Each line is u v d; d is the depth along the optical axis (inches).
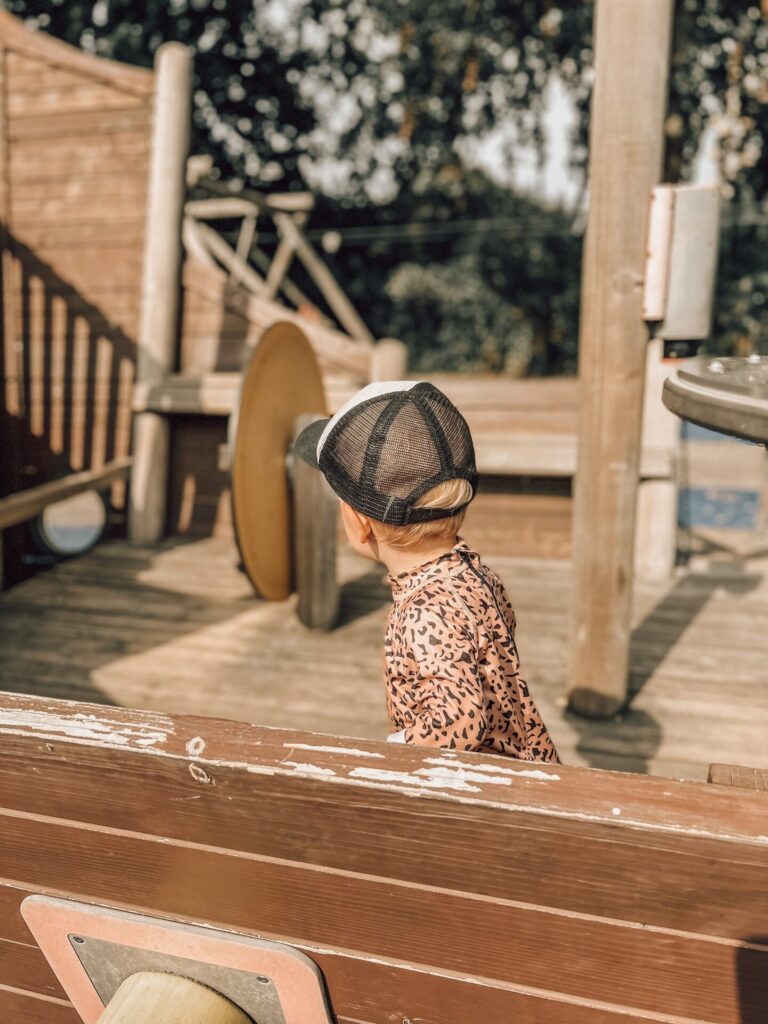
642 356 97.5
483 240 610.2
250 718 112.0
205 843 43.0
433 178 613.9
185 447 197.5
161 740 41.8
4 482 208.1
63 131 197.6
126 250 197.5
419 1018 44.1
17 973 54.6
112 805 43.8
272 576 144.3
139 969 49.6
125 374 201.2
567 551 177.9
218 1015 47.2
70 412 206.5
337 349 187.0
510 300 616.4
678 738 105.8
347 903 41.9
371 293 646.5
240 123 612.7
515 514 179.6
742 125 488.4
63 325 204.2
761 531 201.0
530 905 38.2
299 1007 46.6
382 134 621.0
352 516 50.1
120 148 194.7
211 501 197.2
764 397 36.2
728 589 157.9
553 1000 40.4
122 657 132.3
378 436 46.6
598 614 107.6
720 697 116.1
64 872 47.5
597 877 36.2
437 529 48.3
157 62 188.7
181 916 46.1
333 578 140.9
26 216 202.8
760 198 510.3
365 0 583.8
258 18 591.2
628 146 90.2
